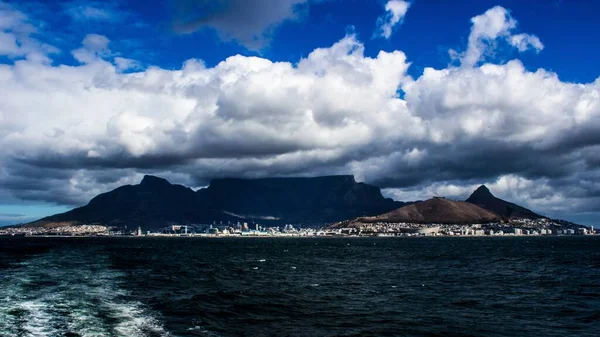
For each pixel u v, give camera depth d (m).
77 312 39.41
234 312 41.56
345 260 134.38
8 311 39.47
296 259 139.50
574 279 75.88
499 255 166.25
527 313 43.03
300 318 39.66
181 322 36.22
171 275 77.12
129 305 43.41
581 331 35.50
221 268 97.12
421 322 38.41
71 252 165.88
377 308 45.31
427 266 108.25
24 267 88.56
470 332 34.84
